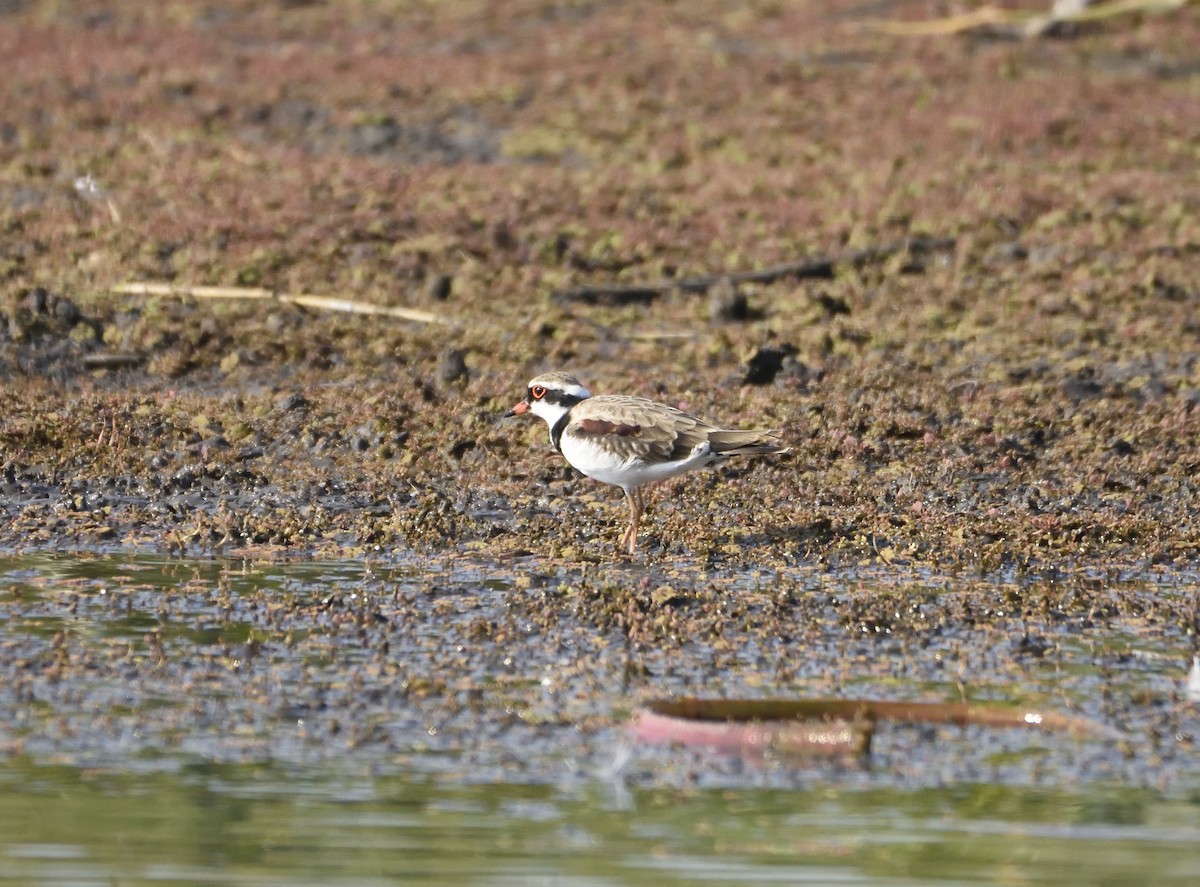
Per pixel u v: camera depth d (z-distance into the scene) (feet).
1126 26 129.39
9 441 53.93
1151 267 77.66
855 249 79.56
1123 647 39.50
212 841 29.09
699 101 109.40
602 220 82.58
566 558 45.78
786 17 133.59
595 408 46.29
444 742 33.55
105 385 61.21
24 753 32.68
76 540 46.65
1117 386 63.31
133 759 32.53
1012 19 129.49
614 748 33.50
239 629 39.55
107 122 98.22
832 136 101.60
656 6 137.90
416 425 56.90
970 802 31.48
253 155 91.91
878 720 34.88
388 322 68.44
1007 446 56.18
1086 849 29.58
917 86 113.50
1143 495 52.37
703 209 85.25
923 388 62.44
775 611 41.24
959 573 45.16
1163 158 98.07
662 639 39.32
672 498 51.08
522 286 73.31
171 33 123.44
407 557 45.73
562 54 121.39
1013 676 37.45
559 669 37.37
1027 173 93.15
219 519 47.65
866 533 48.03
